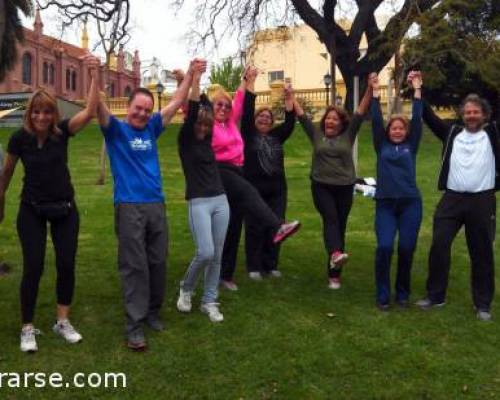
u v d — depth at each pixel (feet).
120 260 14.78
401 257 17.20
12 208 31.53
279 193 19.43
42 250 14.23
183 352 14.42
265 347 14.74
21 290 14.25
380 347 14.82
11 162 14.33
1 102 91.76
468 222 16.70
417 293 18.80
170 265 21.26
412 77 17.48
